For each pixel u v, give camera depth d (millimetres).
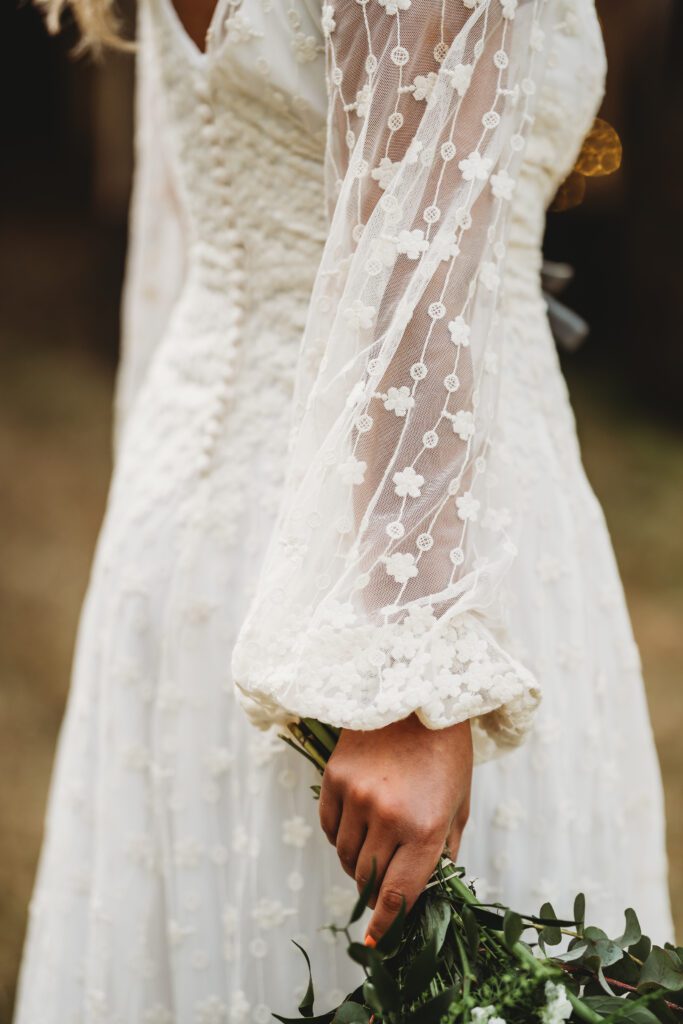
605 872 1142
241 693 925
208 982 1090
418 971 788
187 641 1094
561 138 1088
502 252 916
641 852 1249
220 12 994
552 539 1108
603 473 5164
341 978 1056
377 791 856
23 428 5555
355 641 864
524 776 1082
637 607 3934
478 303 897
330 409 893
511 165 914
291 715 924
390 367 869
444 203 872
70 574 4090
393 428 871
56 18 1262
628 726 1227
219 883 1091
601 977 855
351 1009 836
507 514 951
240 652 908
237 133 1057
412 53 863
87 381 6277
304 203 1036
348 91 902
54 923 1227
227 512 1090
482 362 898
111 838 1138
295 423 944
